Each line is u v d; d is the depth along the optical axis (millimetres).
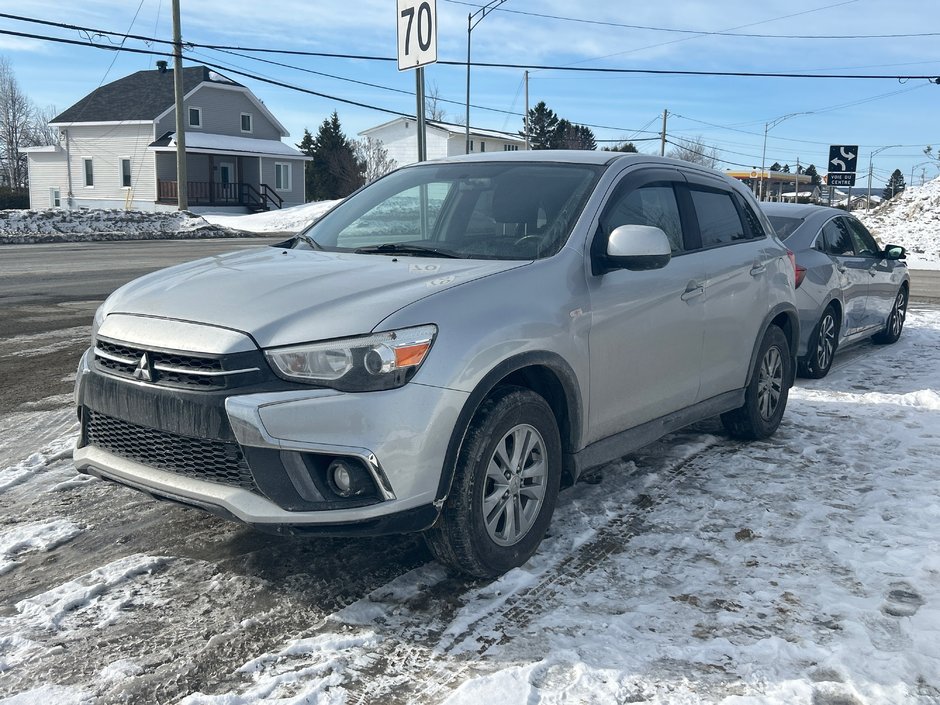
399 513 3193
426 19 8430
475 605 3396
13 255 19594
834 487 4805
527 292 3709
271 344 3195
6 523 4168
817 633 3188
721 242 5219
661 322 4477
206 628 3213
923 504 4508
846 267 8273
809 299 7590
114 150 45688
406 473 3180
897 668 2936
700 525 4227
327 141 69312
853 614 3326
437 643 3113
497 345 3447
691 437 5797
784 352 5840
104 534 4059
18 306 11383
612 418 4230
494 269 3748
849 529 4184
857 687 2816
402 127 68875
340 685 2848
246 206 47500
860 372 8273
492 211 4359
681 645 3094
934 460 5312
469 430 3410
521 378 3914
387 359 3156
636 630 3205
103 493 4586
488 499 3510
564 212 4219
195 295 3574
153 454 3475
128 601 3408
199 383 3254
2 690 2805
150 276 4121
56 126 46812
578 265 4012
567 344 3822
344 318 3230
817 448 5570
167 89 45469
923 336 10602
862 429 6043
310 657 3016
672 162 5082
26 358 8141
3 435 5637
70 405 6430
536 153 4848
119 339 3479
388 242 4434
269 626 3232
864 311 8898
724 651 3049
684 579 3637
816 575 3676
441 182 4766
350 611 3346
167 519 4242
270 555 3842
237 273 3832
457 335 3334
